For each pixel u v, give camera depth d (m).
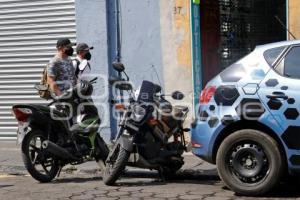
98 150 13.12
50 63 13.22
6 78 18.67
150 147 12.23
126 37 16.98
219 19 17.30
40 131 12.77
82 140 13.01
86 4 17.25
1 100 18.78
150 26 16.75
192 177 13.12
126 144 11.93
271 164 10.58
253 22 17.70
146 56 16.84
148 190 11.76
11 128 18.67
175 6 16.45
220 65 17.17
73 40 17.66
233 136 10.84
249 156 10.77
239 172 10.82
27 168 12.56
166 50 16.64
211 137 11.08
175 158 12.58
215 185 12.19
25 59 18.38
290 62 10.79
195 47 16.38
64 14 17.75
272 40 17.34
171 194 11.27
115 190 11.80
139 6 16.80
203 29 16.77
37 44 18.17
